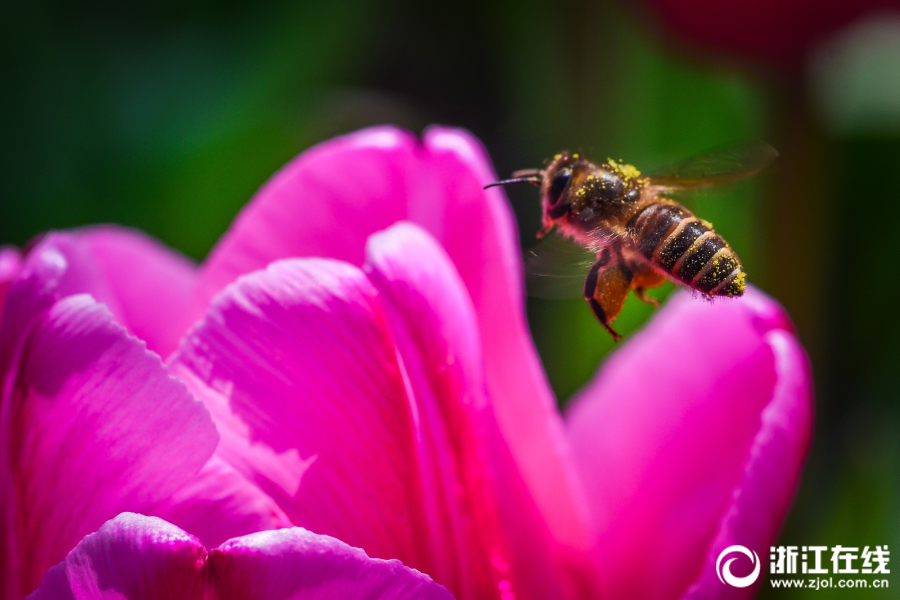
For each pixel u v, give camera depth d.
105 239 0.14
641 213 0.13
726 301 0.13
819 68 0.16
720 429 0.13
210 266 0.13
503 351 0.12
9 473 0.12
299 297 0.12
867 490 0.15
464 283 0.13
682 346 0.13
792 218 0.16
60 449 0.11
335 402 0.12
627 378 0.13
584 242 0.13
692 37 0.16
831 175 0.16
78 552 0.11
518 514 0.12
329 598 0.11
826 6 0.15
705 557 0.13
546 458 0.12
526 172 0.13
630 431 0.13
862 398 0.16
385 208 0.13
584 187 0.13
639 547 0.13
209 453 0.11
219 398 0.11
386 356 0.12
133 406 0.11
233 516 0.11
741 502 0.12
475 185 0.13
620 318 0.16
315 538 0.11
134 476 0.11
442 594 0.11
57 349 0.11
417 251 0.12
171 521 0.11
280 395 0.11
